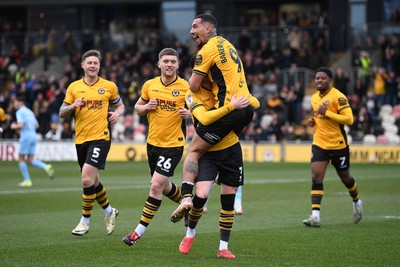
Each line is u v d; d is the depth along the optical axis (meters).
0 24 107.81
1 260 21.45
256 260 21.77
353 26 83.69
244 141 74.88
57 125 82.88
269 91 79.31
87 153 26.69
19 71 91.62
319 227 28.94
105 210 26.92
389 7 89.81
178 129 25.19
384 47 82.06
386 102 77.62
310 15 95.06
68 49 92.69
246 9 99.12
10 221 30.17
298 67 83.44
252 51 85.88
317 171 29.50
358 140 72.62
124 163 71.12
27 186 47.16
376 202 38.38
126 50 90.06
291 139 74.50
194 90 21.59
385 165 67.31
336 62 84.56
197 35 21.84
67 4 102.88
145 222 23.52
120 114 27.50
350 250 23.55
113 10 103.88
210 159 21.84
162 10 98.44
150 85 25.44
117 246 24.08
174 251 23.20
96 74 27.08
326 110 29.34
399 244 24.78
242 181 22.27
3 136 80.19
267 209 35.03
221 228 22.14
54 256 22.16
